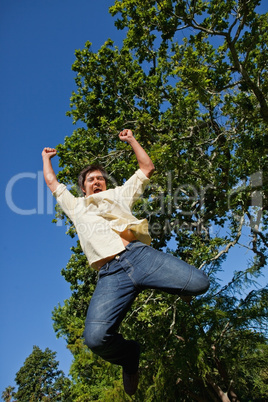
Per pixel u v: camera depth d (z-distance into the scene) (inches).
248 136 450.3
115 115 550.0
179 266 91.9
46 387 2034.9
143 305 422.6
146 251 96.9
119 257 97.9
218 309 480.4
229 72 458.9
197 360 446.3
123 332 491.8
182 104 401.4
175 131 474.0
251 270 479.5
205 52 464.4
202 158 507.8
